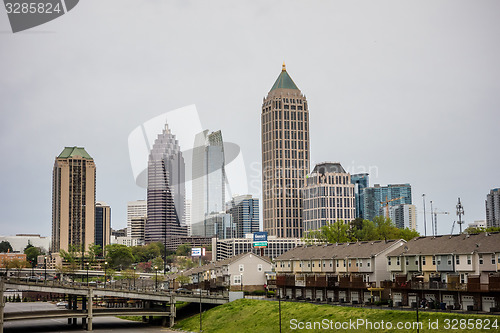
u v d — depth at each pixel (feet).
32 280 576.20
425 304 446.19
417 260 488.44
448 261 458.09
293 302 531.50
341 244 604.49
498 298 397.60
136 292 580.71
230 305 572.51
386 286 487.20
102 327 588.91
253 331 485.15
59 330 562.66
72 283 606.96
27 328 582.76
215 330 520.42
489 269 428.56
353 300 518.78
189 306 632.79
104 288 573.74
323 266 588.50
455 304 426.51
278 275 617.62
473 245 447.83
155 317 638.12
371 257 525.75
